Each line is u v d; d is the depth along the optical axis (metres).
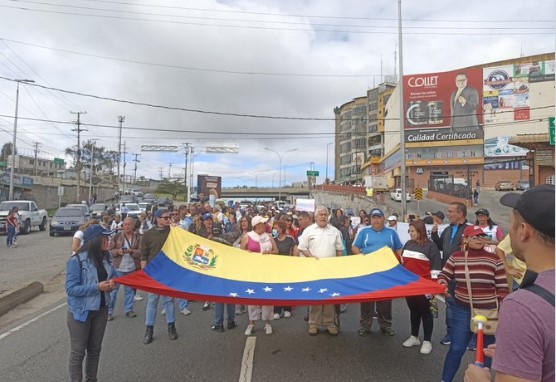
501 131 69.75
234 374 5.62
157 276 5.78
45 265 16.25
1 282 12.88
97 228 5.00
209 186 53.97
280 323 8.27
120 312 9.32
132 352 6.54
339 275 6.48
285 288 6.11
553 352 1.64
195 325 8.15
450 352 5.06
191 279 6.09
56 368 5.86
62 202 73.75
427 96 73.94
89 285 4.75
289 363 6.01
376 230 7.70
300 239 7.86
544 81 68.50
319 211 7.73
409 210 44.28
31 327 8.01
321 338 7.21
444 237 7.21
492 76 70.62
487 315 4.79
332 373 5.63
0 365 5.98
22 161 112.06
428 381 5.35
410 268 6.76
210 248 6.79
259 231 8.43
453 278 5.11
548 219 1.76
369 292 5.70
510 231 2.01
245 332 7.54
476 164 70.94
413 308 6.65
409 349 6.59
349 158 122.44
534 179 41.25
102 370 5.78
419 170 74.06
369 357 6.24
